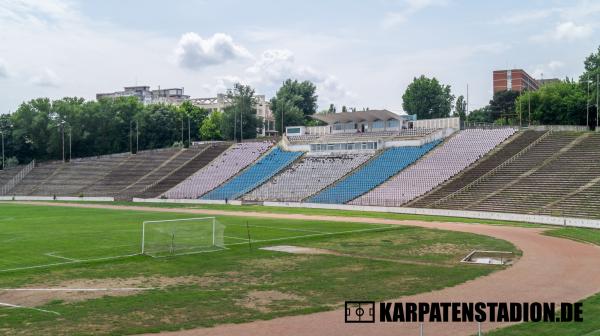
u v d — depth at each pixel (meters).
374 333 23.36
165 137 166.38
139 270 38.44
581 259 40.88
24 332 23.83
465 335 22.81
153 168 131.38
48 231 60.06
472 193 81.94
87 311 27.45
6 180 135.75
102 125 159.88
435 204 81.62
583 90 128.12
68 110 154.88
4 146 155.75
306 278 35.28
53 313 27.09
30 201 116.50
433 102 181.62
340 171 106.88
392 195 90.38
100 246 49.00
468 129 108.12
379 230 59.78
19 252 46.03
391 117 118.94
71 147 158.25
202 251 45.75
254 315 26.52
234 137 157.50
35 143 156.25
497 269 37.62
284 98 184.75
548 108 134.62
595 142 86.56
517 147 94.00
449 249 46.88
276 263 40.75
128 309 27.77
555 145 90.12
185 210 90.19
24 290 32.28
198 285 33.50
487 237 53.50
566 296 29.55
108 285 33.66
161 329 24.27
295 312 26.97
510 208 72.62
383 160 106.06
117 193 119.38
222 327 24.50
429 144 106.38
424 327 24.12
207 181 118.44
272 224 66.56
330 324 24.83
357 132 124.25
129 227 63.94
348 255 44.12
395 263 40.50
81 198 117.31
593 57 120.31
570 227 61.06
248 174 117.38
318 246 48.91
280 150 125.44
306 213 82.69
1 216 78.75
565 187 74.06
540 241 50.47
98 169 135.00
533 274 35.56
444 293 30.77
